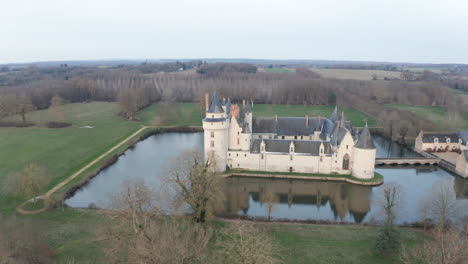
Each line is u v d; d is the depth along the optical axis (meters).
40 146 127.38
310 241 58.53
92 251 53.12
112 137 144.75
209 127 94.62
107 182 95.88
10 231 55.03
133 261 41.44
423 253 49.25
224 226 64.75
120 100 193.00
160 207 69.62
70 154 117.12
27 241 52.59
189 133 164.38
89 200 83.19
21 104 167.88
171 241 42.00
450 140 122.75
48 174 96.19
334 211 76.75
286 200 82.81
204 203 64.25
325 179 94.38
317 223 69.44
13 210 73.25
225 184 92.50
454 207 68.56
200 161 92.44
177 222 62.66
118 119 186.75
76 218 68.94
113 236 47.88
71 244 56.09
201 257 45.12
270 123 120.38
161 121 178.38
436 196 71.38
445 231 57.81
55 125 165.38
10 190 83.12
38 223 64.69
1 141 134.75
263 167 99.81
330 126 109.69
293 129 119.06
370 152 90.06
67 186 89.12
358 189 88.75
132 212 47.47
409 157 111.38
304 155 96.31
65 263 49.06
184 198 64.81
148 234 43.19
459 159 99.25
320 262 51.19
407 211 74.94
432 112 190.62
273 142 99.25
